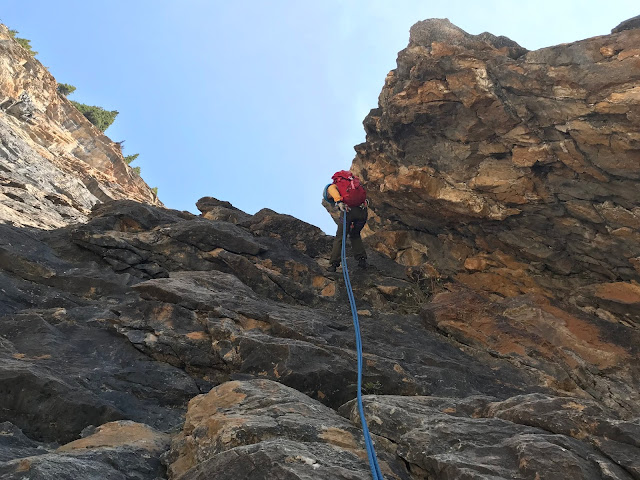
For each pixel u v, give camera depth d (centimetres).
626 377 694
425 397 493
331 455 352
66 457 352
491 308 827
